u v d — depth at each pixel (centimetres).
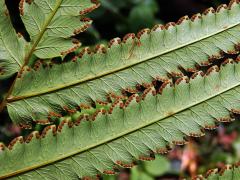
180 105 21
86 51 20
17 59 19
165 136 21
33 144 19
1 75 19
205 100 21
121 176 54
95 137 20
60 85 20
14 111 20
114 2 68
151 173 54
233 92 22
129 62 21
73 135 20
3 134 51
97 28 65
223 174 20
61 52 20
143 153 21
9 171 19
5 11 19
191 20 22
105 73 21
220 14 22
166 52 21
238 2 22
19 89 20
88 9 19
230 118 21
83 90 20
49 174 20
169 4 81
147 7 69
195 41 22
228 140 70
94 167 20
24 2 19
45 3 19
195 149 64
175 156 65
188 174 63
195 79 21
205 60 22
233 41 22
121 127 20
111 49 21
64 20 19
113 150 20
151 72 21
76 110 20
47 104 20
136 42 21
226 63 22
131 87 21
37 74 20
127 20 66
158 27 21
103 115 20
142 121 21
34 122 20
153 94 21
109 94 21
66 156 20
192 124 21
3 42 19
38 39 19
